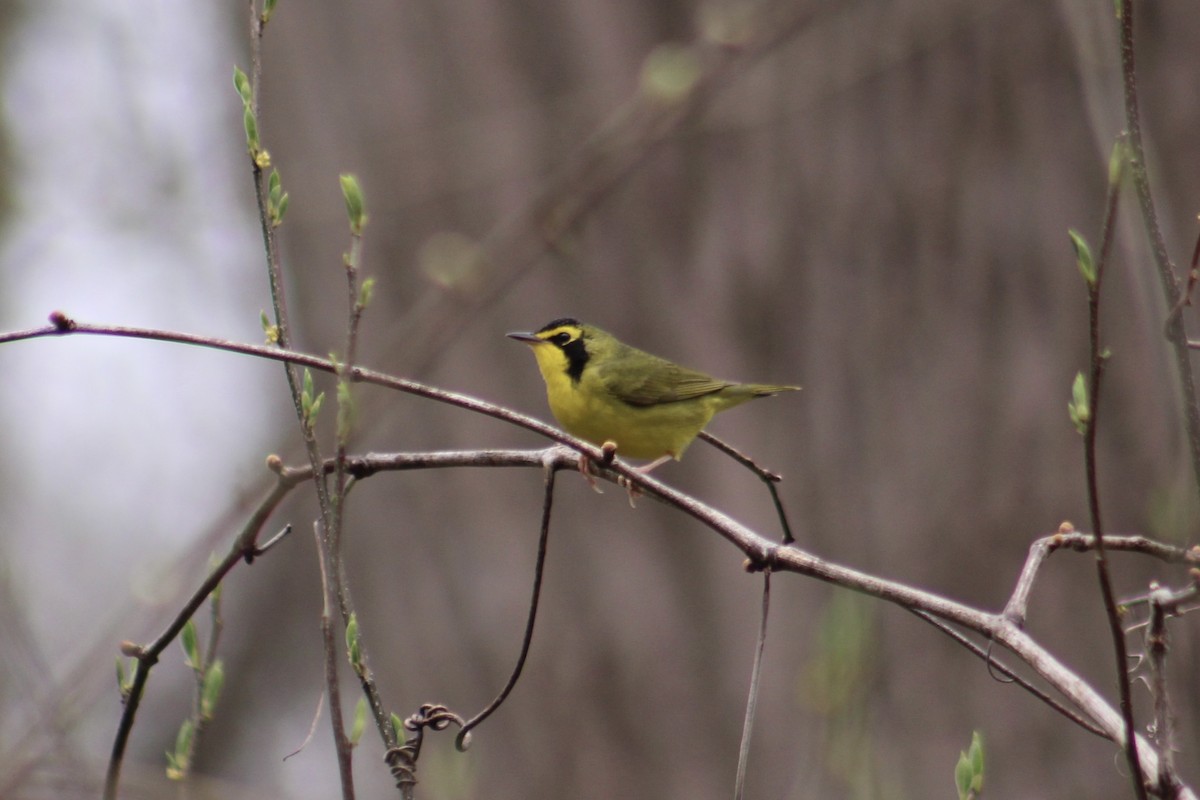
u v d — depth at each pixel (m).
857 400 11.88
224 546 13.25
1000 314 11.51
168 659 19.83
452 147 13.15
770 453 12.20
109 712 14.31
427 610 13.46
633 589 12.76
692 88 11.11
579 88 13.00
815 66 11.94
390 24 13.38
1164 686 4.94
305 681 21.22
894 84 11.80
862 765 6.09
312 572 20.67
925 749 11.20
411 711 13.56
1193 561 5.36
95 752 13.98
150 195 17.86
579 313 12.66
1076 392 4.99
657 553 12.81
